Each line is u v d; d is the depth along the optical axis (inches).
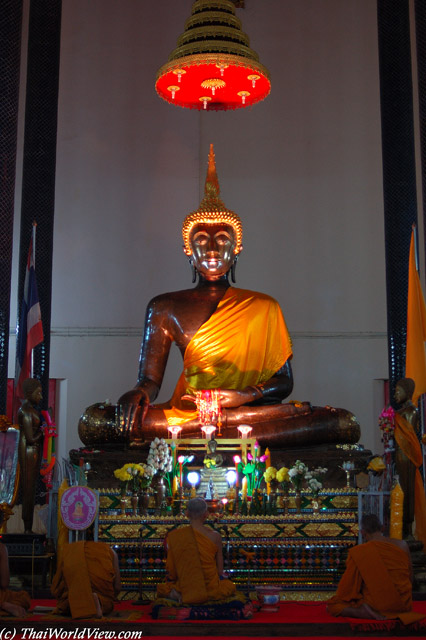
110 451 360.8
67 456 522.9
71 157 556.1
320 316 543.5
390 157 445.7
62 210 550.6
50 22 455.5
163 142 561.0
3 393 343.3
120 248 549.0
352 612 227.0
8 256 348.5
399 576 225.0
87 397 532.4
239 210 555.2
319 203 554.6
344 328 541.6
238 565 290.7
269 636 213.6
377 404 535.8
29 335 344.8
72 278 544.1
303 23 573.9
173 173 557.6
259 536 291.7
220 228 418.6
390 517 286.5
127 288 544.7
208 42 391.2
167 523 292.4
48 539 297.0
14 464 305.1
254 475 321.1
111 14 571.8
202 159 561.0
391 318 432.5
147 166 558.3
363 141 559.2
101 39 569.3
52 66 453.7
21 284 437.7
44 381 426.9
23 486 300.5
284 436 357.4
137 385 392.2
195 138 562.3
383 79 453.4
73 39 568.7
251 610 228.4
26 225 440.5
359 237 550.0
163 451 311.7
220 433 358.3
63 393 534.0
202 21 406.6
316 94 566.3
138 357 536.7
